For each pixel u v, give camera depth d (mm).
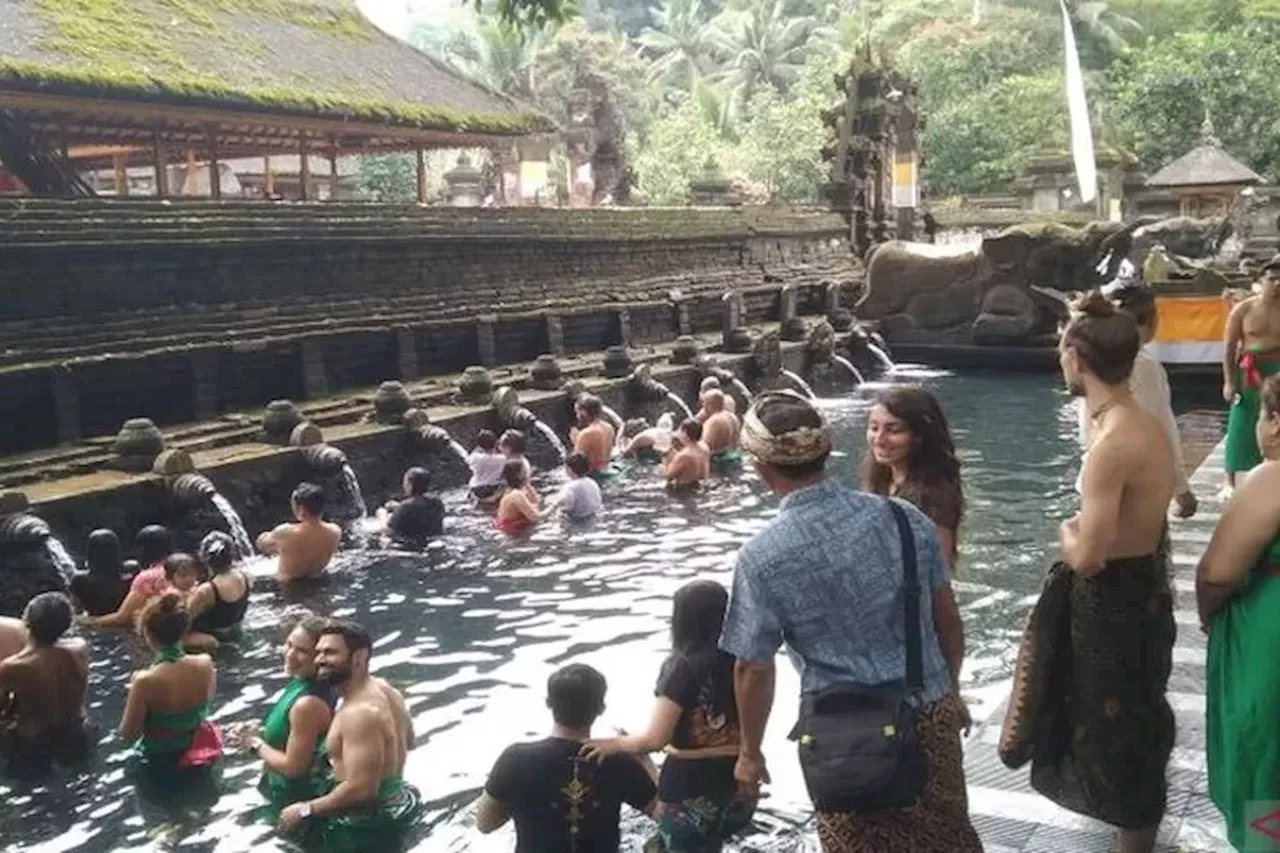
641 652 8391
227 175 37375
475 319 18344
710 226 26344
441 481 13852
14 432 11828
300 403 14836
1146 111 44688
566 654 8383
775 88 59719
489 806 4723
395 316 17141
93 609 9148
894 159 34719
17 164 16875
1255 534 3518
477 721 7188
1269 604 3537
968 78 51031
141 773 6434
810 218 31031
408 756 6648
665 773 5152
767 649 3283
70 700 6699
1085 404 3984
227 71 19672
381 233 17203
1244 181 37438
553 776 4645
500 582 10211
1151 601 3855
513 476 12281
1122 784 3910
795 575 3240
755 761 3377
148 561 9484
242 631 8961
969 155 47875
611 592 9875
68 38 17500
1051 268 24812
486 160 39188
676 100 61438
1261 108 43500
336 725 5715
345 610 9453
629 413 18078
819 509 3309
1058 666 4020
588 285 22062
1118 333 3773
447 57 55625
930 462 4191
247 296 15328
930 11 56500
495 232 19625
